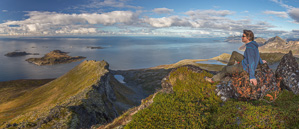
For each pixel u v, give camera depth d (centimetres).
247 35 567
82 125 3344
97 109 4656
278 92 687
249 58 550
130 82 18738
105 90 9150
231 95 701
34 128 3133
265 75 700
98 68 15438
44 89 15362
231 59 653
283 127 495
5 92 17875
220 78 697
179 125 571
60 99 10850
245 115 575
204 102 704
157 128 585
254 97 680
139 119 654
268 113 555
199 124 575
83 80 13762
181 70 846
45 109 5834
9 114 10738
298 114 534
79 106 4078
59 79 16312
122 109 8869
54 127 3017
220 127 563
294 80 711
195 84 774
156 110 680
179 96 756
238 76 691
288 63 765
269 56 11312
